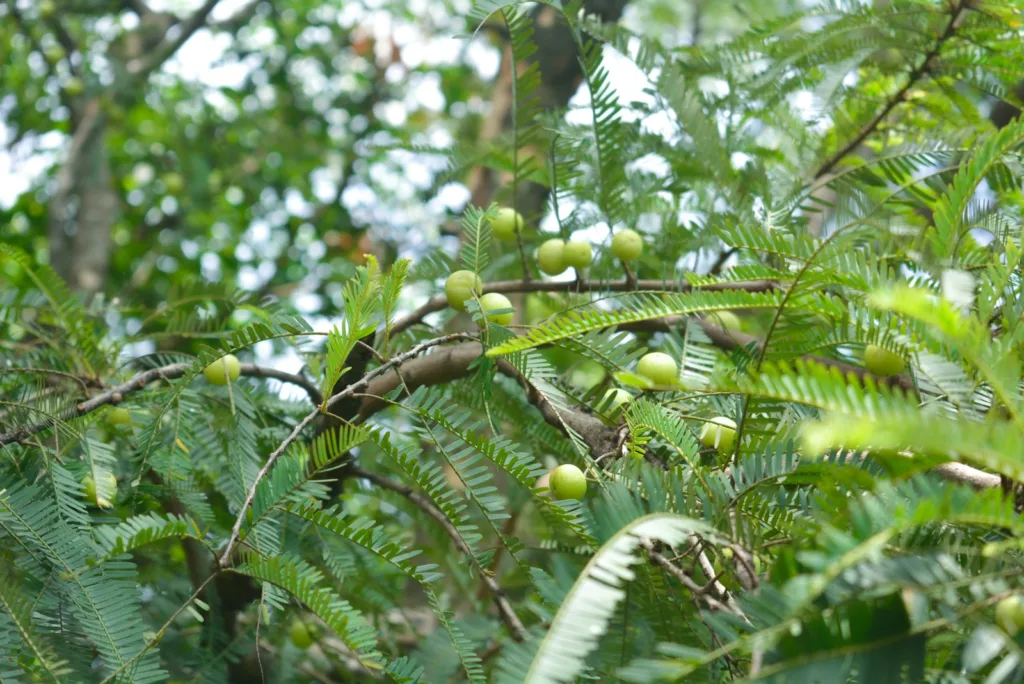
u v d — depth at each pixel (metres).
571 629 1.11
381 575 1.75
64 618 1.36
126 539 1.34
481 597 1.83
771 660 1.10
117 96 3.61
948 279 1.27
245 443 1.53
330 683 1.74
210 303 1.69
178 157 3.92
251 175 3.98
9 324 1.60
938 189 1.62
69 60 3.61
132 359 1.64
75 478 1.47
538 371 1.38
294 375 1.62
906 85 1.72
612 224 1.59
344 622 1.28
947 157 1.65
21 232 3.93
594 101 1.53
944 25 1.64
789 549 1.14
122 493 1.57
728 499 1.24
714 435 1.40
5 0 3.50
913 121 1.82
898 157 1.66
